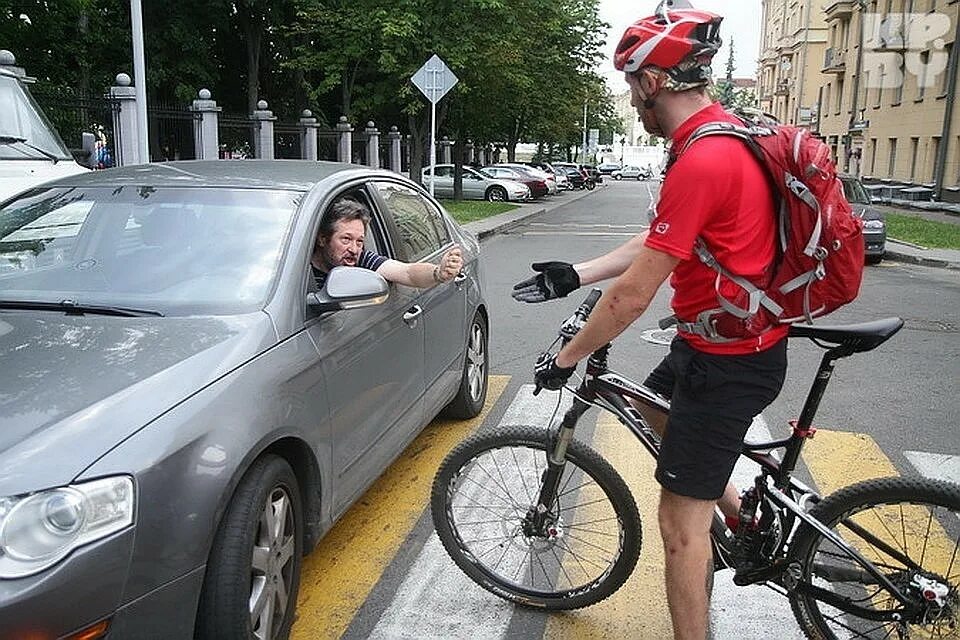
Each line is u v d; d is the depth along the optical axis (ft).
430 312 14.93
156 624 7.68
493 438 10.79
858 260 7.86
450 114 100.89
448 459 11.05
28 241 11.88
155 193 12.44
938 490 9.02
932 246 57.57
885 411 20.08
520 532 10.96
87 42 90.58
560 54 122.62
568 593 10.93
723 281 7.85
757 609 11.22
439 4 86.33
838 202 7.71
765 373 8.29
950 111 96.89
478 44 88.28
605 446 17.39
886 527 9.45
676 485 8.56
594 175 210.59
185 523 7.88
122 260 11.31
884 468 16.46
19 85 27.45
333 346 10.93
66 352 9.07
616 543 10.88
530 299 9.84
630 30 8.05
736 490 10.09
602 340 8.32
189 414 8.31
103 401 8.07
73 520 7.09
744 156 7.68
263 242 11.37
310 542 10.50
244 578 8.49
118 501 7.39
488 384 21.56
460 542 11.23
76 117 48.70
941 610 9.06
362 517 13.91
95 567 7.13
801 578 9.52
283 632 9.66
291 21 106.52
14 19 75.66
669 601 8.91
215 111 63.26
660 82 7.88
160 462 7.79
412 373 13.97
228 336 9.64
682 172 7.59
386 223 14.23
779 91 213.25
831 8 146.92
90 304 10.51
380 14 84.53
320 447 10.39
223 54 118.32
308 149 82.07
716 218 7.68
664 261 7.70
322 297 10.83
